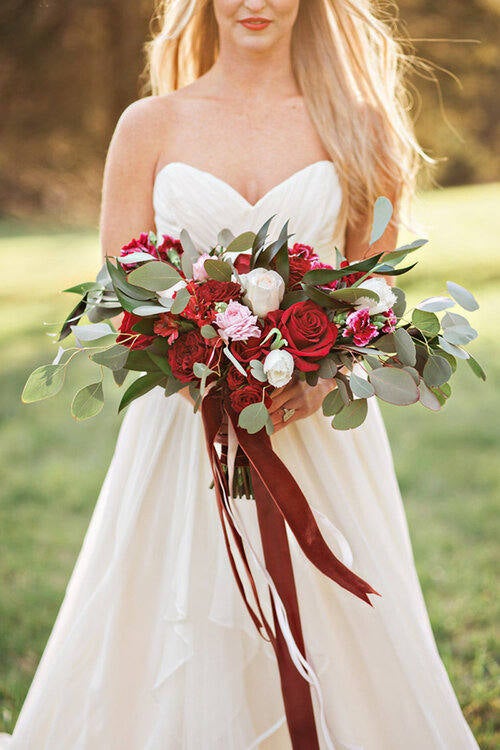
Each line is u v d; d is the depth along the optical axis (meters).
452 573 4.90
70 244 15.55
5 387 8.31
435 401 2.38
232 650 2.66
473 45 22.72
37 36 21.34
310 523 2.44
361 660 2.73
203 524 2.73
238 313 2.25
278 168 2.83
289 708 2.46
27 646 4.19
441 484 6.09
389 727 2.73
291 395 2.47
